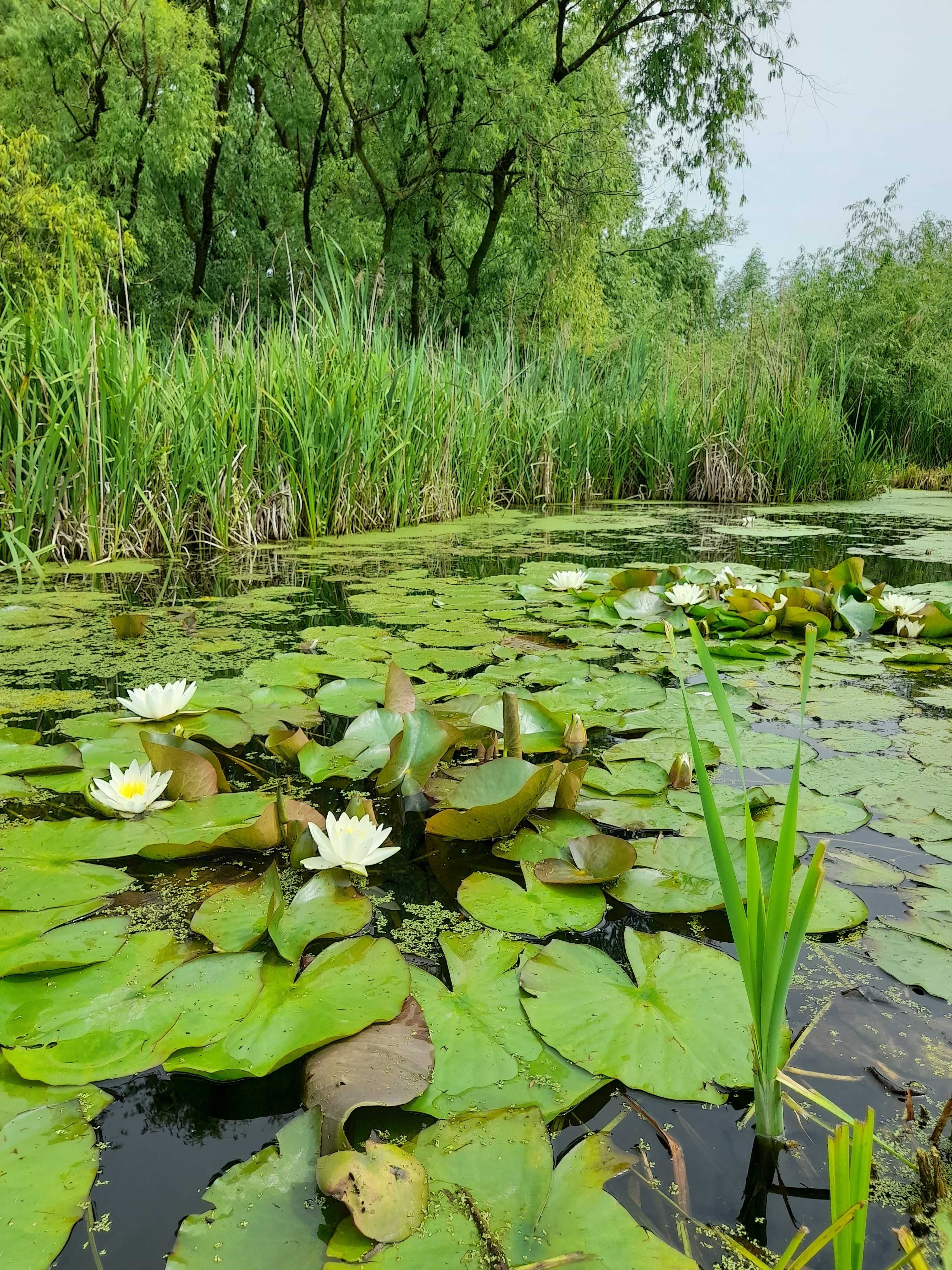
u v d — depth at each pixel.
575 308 10.61
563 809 1.40
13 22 9.81
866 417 9.24
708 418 7.80
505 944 1.03
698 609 2.79
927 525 5.96
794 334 8.20
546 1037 0.85
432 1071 0.79
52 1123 0.73
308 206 11.62
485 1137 0.71
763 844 1.23
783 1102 0.77
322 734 1.74
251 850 1.27
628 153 11.77
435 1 9.23
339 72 10.10
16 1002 0.87
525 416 7.16
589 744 1.71
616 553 4.39
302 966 0.96
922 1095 0.79
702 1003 0.91
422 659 2.24
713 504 7.58
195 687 1.80
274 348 4.83
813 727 1.80
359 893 1.15
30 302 4.18
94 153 10.18
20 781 1.44
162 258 11.76
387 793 1.42
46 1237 0.61
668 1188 0.68
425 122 10.02
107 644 2.44
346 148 11.93
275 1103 0.78
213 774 1.40
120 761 1.53
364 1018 0.84
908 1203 0.68
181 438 4.20
